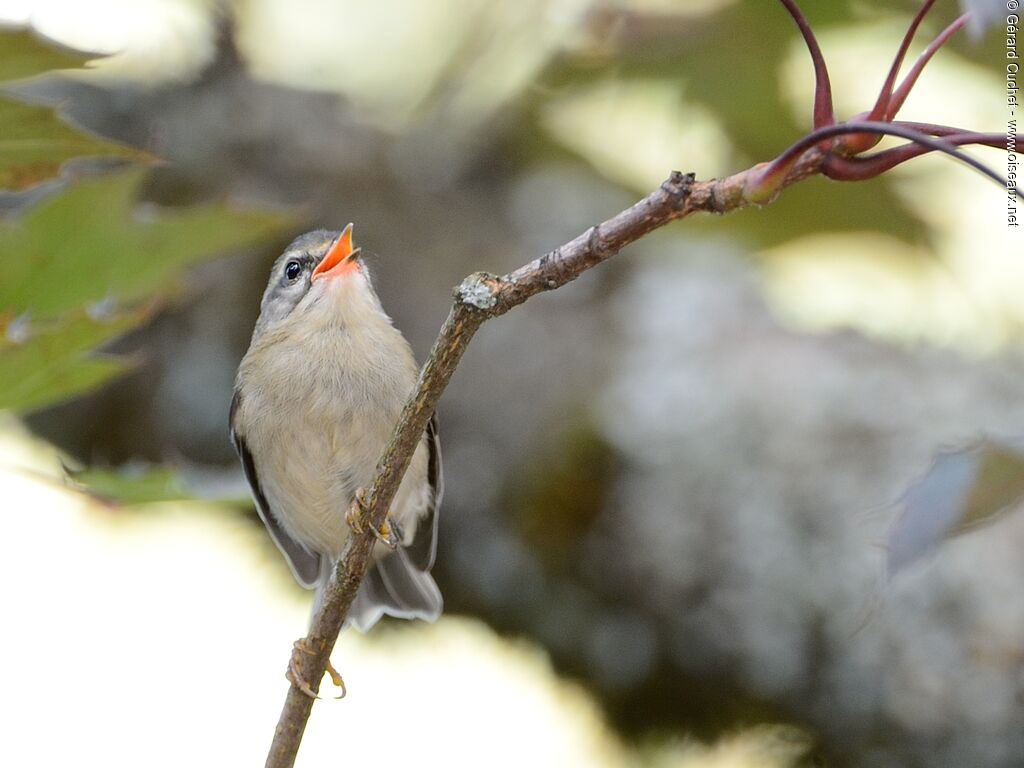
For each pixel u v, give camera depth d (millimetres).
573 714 10562
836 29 10156
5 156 5254
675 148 11422
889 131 3902
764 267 11461
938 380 9977
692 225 11195
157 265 5836
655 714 10125
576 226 11305
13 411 5758
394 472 5387
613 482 10008
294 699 5785
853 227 11141
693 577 9695
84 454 10789
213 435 10719
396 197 11273
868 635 9203
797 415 9820
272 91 11344
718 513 9688
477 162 11516
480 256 11102
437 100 11219
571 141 11500
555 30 10703
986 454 3898
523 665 10953
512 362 10516
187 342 10781
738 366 10148
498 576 10195
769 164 4156
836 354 10258
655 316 10664
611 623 10008
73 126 5164
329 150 11188
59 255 5738
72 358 5570
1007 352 10539
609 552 9930
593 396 10281
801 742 9664
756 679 9570
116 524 12586
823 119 4254
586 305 10836
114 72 11078
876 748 9289
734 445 9812
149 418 10719
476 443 10328
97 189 5684
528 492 10133
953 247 11289
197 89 11258
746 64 10461
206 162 10969
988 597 8977
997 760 8898
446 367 5016
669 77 10648
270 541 11992
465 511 10219
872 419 9719
